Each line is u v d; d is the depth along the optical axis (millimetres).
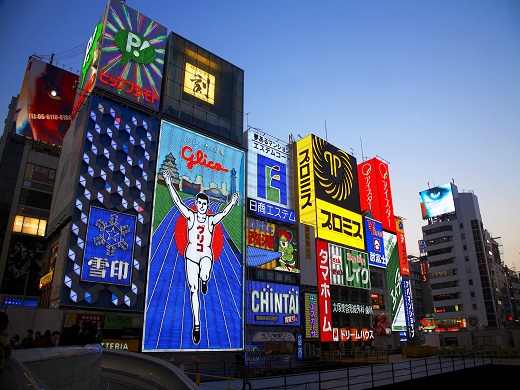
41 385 5125
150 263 44656
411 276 136000
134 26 52688
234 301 51531
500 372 45031
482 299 122625
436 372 35688
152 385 17391
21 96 62938
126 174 45469
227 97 61844
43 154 61875
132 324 41375
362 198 95188
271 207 63500
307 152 76375
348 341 69688
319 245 69438
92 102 45688
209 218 52094
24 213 57625
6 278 53688
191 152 53156
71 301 37906
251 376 39281
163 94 53625
